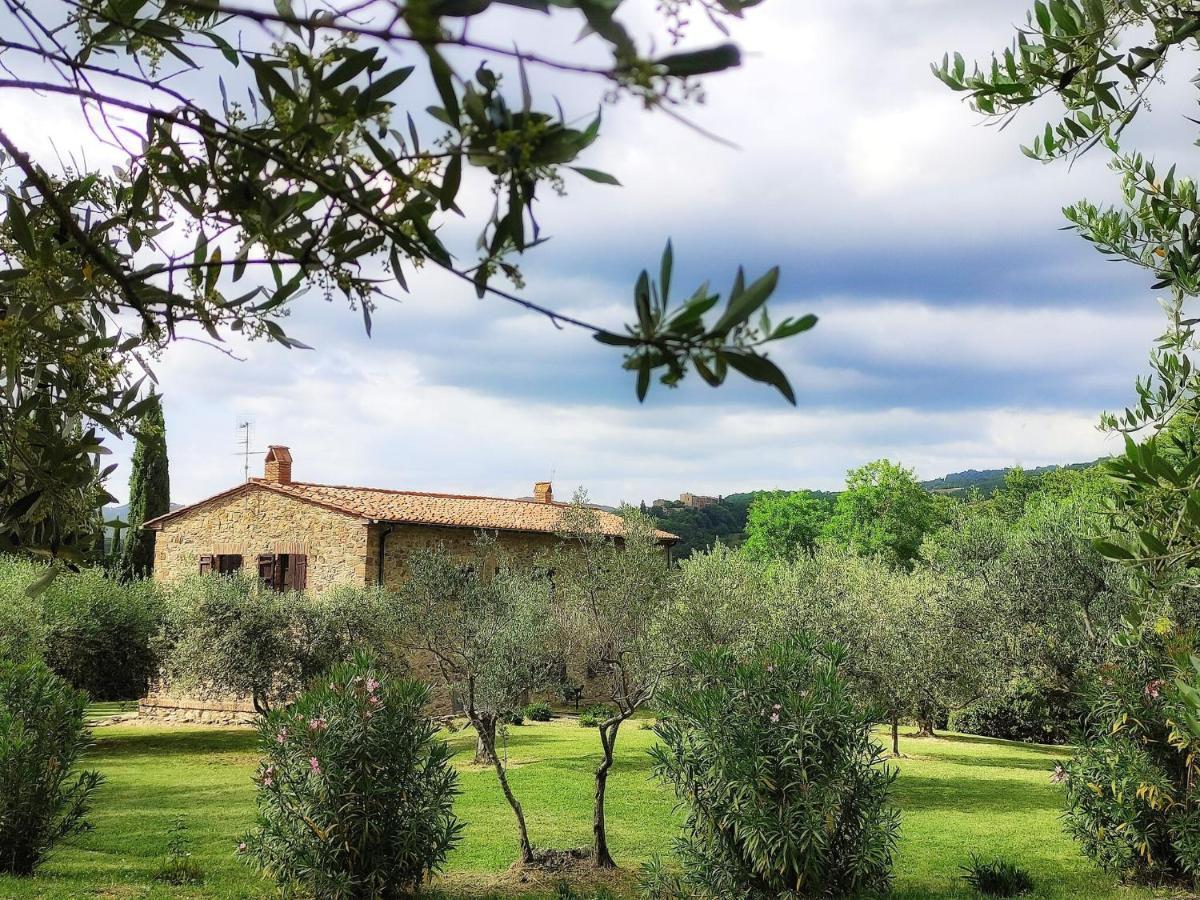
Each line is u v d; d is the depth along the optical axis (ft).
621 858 36.06
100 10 6.43
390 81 5.48
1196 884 31.19
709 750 29.04
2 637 61.26
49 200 5.89
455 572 41.47
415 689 32.17
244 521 81.10
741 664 30.60
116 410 9.24
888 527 147.74
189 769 55.52
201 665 62.59
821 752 28.25
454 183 4.89
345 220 5.91
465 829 40.91
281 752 30.68
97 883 29.91
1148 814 32.19
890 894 29.96
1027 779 55.47
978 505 164.55
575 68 3.22
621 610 35.88
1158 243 11.18
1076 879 33.19
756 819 27.43
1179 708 29.04
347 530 75.20
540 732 74.02
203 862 33.60
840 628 58.54
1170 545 10.28
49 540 8.69
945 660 63.31
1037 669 62.49
